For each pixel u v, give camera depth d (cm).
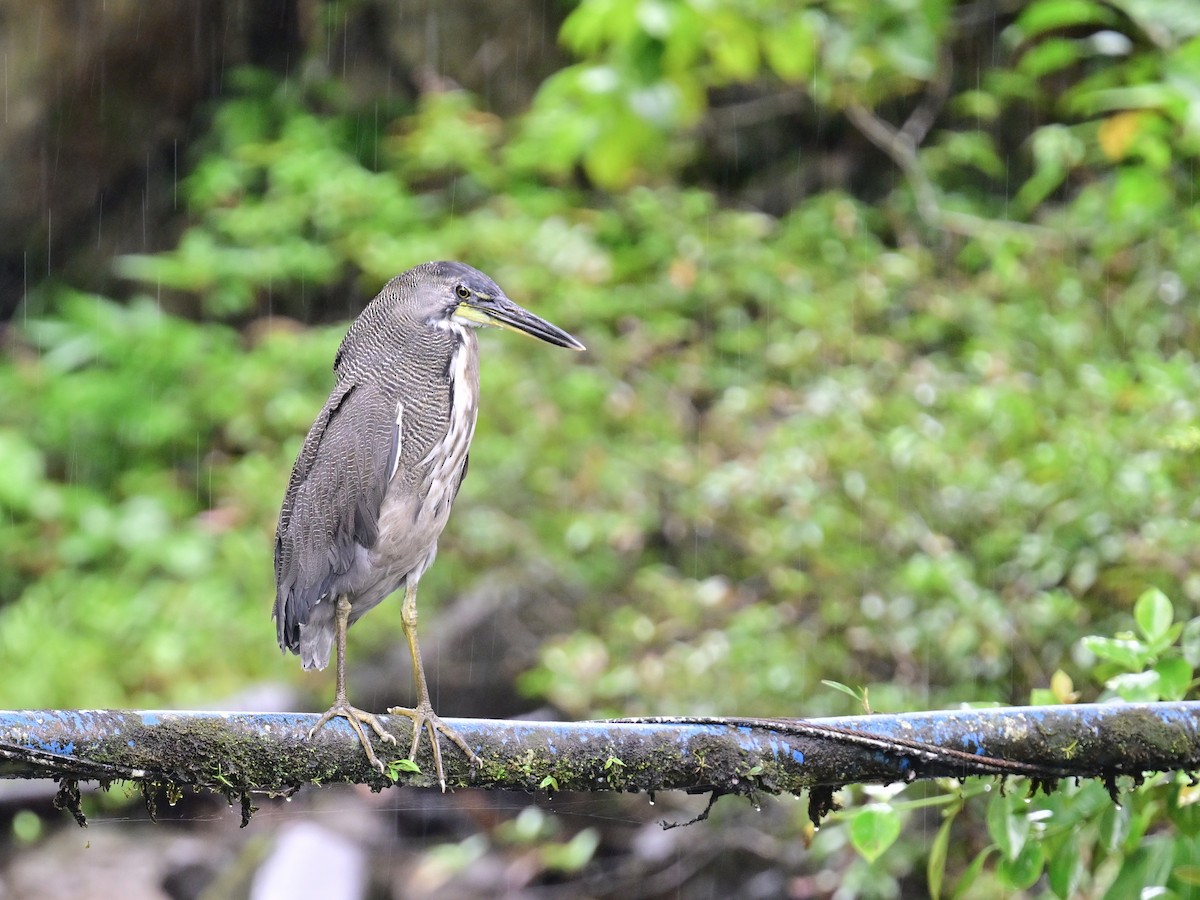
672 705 998
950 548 972
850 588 997
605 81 1152
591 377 1228
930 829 963
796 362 1152
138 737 477
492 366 1236
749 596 1073
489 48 1920
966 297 1158
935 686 981
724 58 1199
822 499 1011
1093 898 791
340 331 1500
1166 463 917
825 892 1021
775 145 1834
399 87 1944
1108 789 531
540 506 1219
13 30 1903
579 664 1042
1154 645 598
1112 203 1130
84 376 1711
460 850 1117
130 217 1994
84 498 1608
